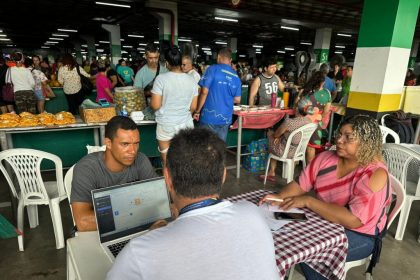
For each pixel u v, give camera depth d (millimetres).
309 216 1508
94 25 16359
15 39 28891
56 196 2301
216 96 3262
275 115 4055
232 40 20969
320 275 1497
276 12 10008
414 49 16797
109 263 1127
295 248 1240
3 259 2176
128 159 1479
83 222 1381
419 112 4391
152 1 9297
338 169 1614
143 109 3371
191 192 803
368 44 4027
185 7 9883
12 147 3033
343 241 1365
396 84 4043
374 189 1437
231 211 818
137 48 34562
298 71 7125
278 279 832
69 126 2920
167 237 728
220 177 830
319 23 11898
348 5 8531
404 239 2580
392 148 2504
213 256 726
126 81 6945
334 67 6949
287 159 3395
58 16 13641
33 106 5043
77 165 1511
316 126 3371
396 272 2170
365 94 4148
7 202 3020
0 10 12062
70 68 5219
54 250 2285
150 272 690
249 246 784
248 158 4129
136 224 1295
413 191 2512
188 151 810
